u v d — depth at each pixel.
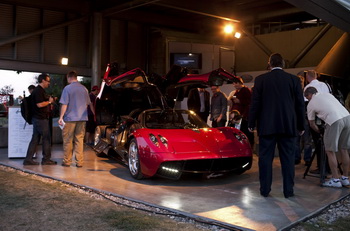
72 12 13.16
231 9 15.38
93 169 6.09
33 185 4.82
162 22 15.77
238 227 3.10
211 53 16.33
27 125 7.36
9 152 7.27
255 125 4.27
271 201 4.03
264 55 16.39
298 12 14.30
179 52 15.61
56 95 15.55
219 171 4.90
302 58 15.30
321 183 4.82
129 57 15.07
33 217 3.43
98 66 13.16
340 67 12.30
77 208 3.72
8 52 12.00
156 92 6.71
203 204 3.89
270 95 4.10
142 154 4.90
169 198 4.14
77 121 6.29
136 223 3.23
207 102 8.50
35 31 12.22
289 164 4.16
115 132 6.55
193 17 16.41
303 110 4.16
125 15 14.59
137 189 4.59
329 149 4.64
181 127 5.85
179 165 4.77
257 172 5.83
